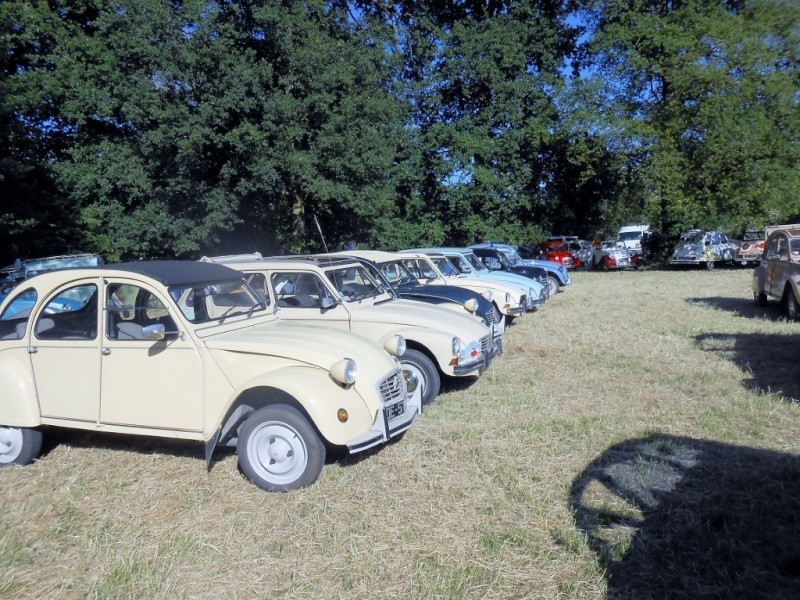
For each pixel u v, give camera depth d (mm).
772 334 11086
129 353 5270
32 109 22812
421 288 10062
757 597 3488
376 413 5195
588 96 30641
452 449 5785
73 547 4207
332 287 7430
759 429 6141
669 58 29188
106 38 23688
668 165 29422
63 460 5730
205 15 21438
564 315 14633
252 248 27859
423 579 3734
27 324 5582
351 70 23594
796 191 27734
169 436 5191
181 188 22703
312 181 22797
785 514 4387
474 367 7371
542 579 3725
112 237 23672
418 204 31312
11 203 21469
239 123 22297
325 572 3852
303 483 4930
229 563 3971
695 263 29719
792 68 29609
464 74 30094
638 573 3742
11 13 22016
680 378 8273
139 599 3619
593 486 4941
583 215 38531
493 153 30906
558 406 7156
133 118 21438
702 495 4688
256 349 5102
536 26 31203
